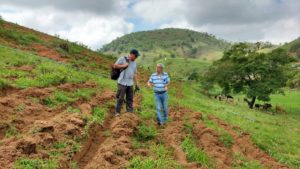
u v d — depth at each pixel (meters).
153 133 11.05
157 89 12.87
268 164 11.66
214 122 15.20
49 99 11.89
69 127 9.63
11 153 7.77
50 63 17.92
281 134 18.23
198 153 10.14
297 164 12.84
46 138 8.70
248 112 28.19
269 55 48.72
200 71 165.12
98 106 12.97
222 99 43.69
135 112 13.48
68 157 8.42
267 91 46.81
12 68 14.80
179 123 13.05
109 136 10.34
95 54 28.31
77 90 13.96
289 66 50.72
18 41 22.48
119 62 12.16
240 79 50.03
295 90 81.25
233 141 12.87
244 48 52.59
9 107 10.49
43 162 7.83
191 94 29.64
